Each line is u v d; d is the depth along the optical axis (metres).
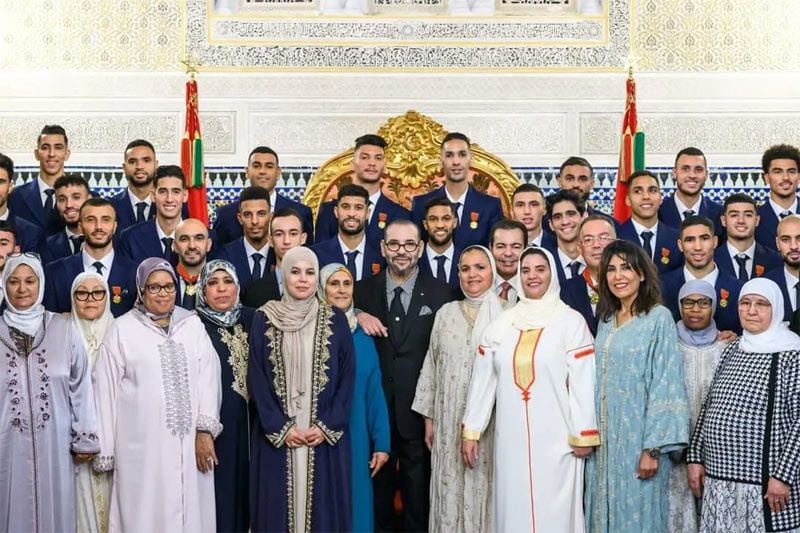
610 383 5.73
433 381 6.18
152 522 5.72
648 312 5.76
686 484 5.85
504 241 6.39
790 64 8.64
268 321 5.90
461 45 8.65
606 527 5.69
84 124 8.59
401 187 8.32
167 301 5.89
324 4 8.75
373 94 8.62
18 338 5.79
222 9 8.74
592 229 6.43
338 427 5.80
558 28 8.67
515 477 5.75
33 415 5.73
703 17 8.66
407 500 6.29
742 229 7.10
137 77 8.62
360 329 6.20
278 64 8.64
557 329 5.82
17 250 6.79
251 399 5.96
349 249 7.06
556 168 8.58
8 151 8.56
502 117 8.60
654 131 8.60
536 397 5.77
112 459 5.82
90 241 6.69
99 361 5.88
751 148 8.59
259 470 5.82
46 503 5.71
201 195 7.93
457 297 6.56
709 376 5.92
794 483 5.45
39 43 8.65
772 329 5.62
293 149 8.59
